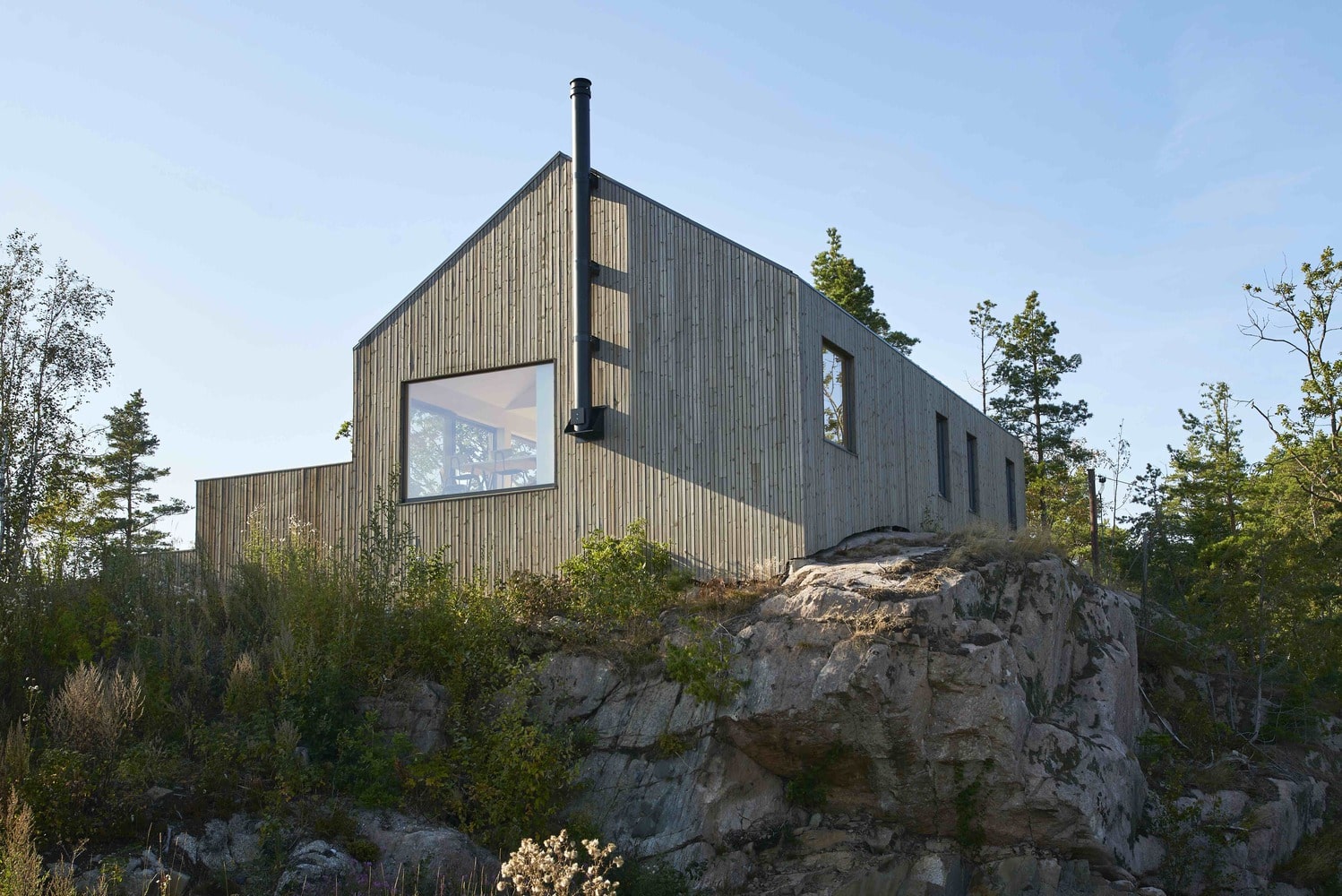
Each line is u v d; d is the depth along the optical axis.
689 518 18.39
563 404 19.53
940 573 16.08
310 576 16.94
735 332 18.53
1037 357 48.19
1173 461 45.28
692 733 15.27
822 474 18.42
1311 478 38.00
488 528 19.72
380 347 21.12
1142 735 20.34
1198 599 28.48
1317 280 35.16
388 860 12.64
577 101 20.09
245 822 12.54
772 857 15.10
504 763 14.34
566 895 9.58
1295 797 20.00
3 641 14.39
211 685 15.01
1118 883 15.27
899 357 22.66
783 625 15.58
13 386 23.67
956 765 14.70
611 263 19.56
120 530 40.81
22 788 11.71
